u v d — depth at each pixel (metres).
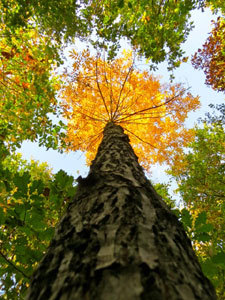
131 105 5.57
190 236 1.49
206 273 1.38
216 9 5.15
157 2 3.48
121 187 1.32
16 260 1.61
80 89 5.30
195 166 7.58
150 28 3.85
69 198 1.76
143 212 1.08
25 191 1.59
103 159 2.00
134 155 2.36
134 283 0.62
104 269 0.69
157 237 0.91
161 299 0.58
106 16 3.83
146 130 6.08
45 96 4.35
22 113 4.50
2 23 3.62
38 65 3.97
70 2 3.42
